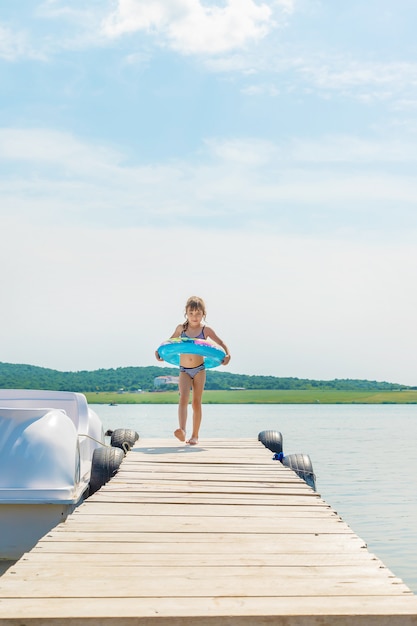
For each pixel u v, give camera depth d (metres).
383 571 4.39
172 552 4.81
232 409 91.62
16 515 7.24
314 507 6.44
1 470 7.24
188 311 10.76
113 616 3.57
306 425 46.06
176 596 3.89
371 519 11.56
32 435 7.43
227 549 4.91
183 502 6.59
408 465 20.33
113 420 48.66
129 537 5.22
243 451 10.39
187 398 10.75
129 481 7.66
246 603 3.79
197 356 10.66
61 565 4.47
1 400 10.58
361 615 3.61
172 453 10.05
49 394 10.60
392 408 101.25
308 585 4.10
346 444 29.14
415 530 10.61
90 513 6.08
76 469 7.74
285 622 3.60
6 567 7.05
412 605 3.76
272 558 4.68
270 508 6.37
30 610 3.64
